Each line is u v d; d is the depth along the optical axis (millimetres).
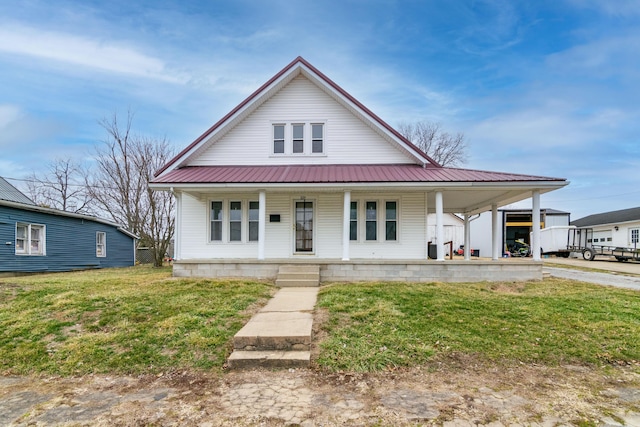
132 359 4863
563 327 5965
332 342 5227
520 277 10414
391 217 12750
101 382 4348
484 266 10438
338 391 3982
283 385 4156
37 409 3676
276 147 13273
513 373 4488
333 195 12758
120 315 6414
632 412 3557
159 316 6355
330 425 3260
